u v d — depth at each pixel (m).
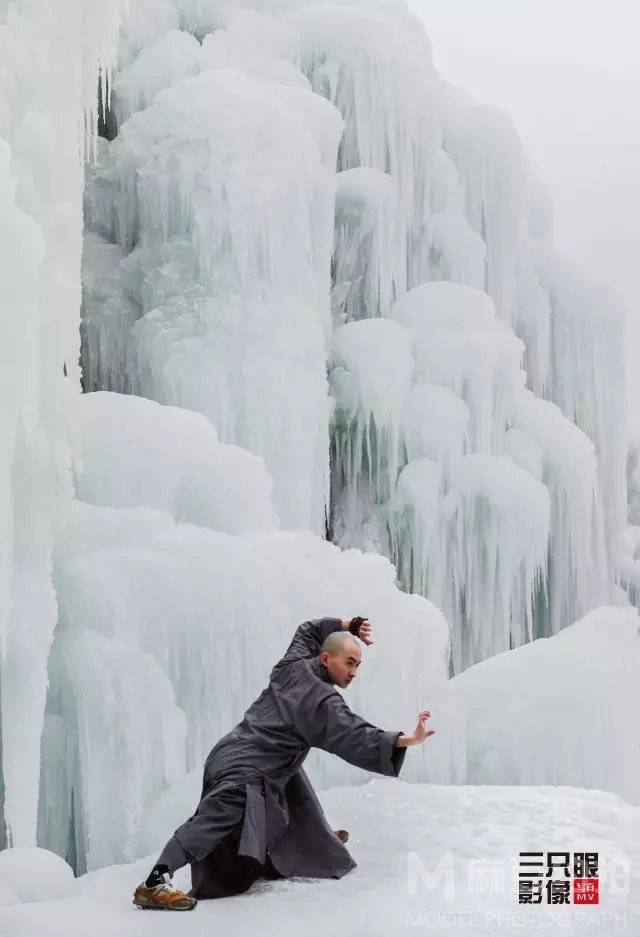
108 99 9.86
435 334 10.35
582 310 12.38
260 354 8.52
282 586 5.81
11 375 3.95
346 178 10.58
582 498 11.15
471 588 10.23
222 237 8.73
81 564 5.24
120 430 6.23
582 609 11.24
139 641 5.23
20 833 4.37
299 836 3.94
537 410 11.25
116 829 4.81
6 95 4.56
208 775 3.90
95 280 9.04
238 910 3.50
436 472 9.98
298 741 3.88
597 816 4.84
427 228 11.27
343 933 3.18
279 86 9.86
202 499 6.29
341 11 11.05
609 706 7.25
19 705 4.42
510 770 7.08
